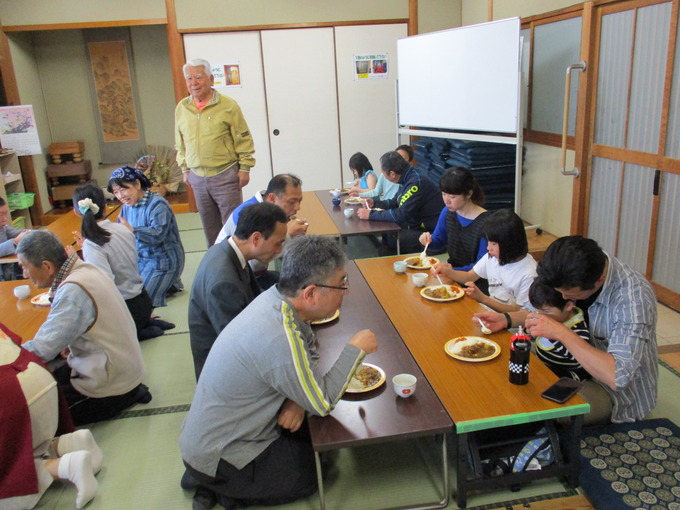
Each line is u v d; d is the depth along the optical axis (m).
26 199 5.82
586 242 1.76
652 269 3.53
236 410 1.75
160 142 7.35
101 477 2.19
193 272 4.59
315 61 6.33
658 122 3.33
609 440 2.04
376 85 6.48
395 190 4.70
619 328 1.87
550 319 1.88
